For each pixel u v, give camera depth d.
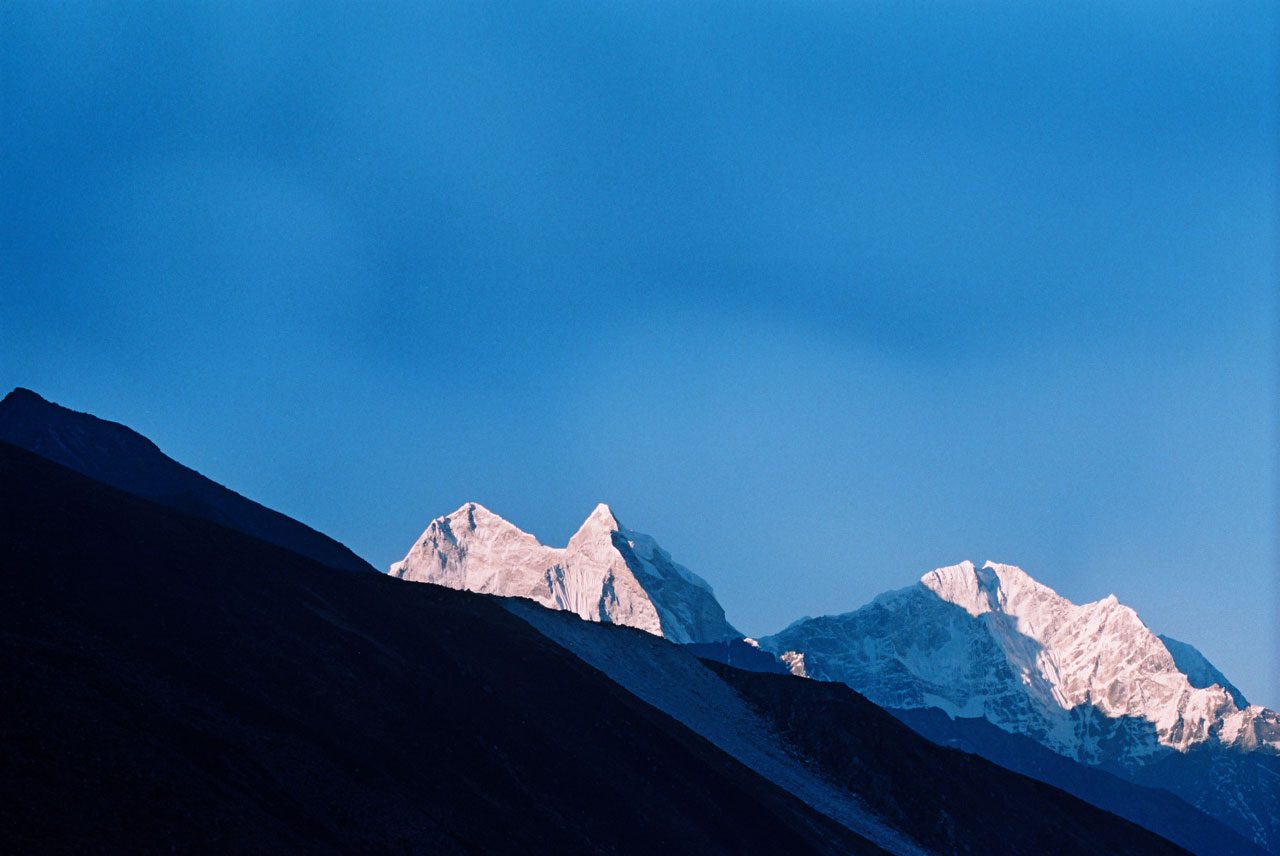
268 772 140.88
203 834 120.94
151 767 127.38
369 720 167.38
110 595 160.38
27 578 153.62
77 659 140.50
